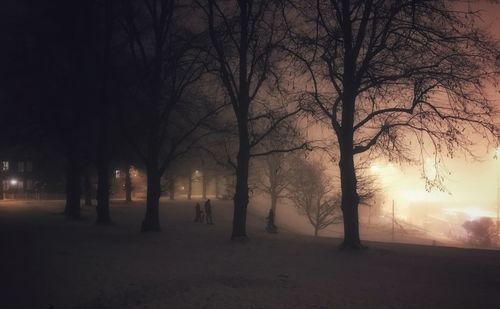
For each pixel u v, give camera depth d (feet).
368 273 47.03
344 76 63.31
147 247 64.44
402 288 39.99
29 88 103.60
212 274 44.47
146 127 88.38
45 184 291.79
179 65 77.97
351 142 63.93
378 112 62.85
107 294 35.99
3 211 154.40
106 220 104.73
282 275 44.42
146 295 35.63
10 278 41.37
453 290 39.63
